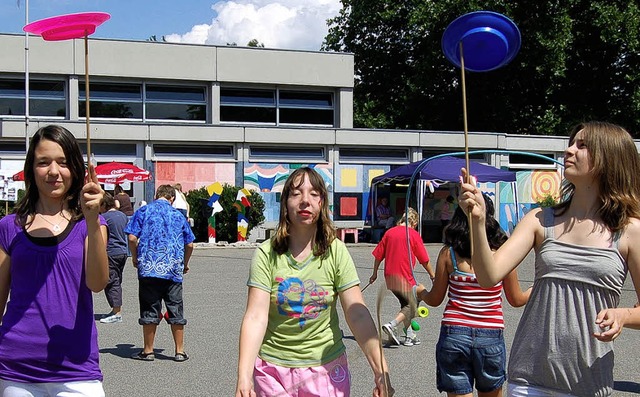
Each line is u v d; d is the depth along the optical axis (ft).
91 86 92.27
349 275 11.84
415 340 29.27
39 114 90.43
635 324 9.78
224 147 90.07
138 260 26.40
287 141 91.09
